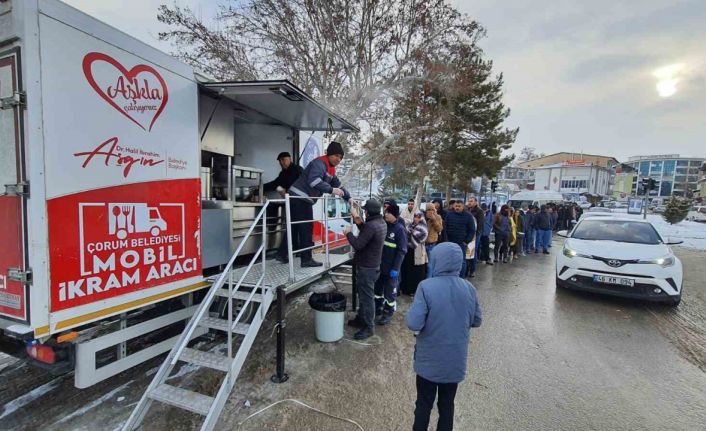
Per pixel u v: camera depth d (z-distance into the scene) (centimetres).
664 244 642
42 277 216
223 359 282
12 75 211
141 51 276
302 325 488
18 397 304
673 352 424
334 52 1344
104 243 251
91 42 240
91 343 261
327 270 435
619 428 283
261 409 295
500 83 1880
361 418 288
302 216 426
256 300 326
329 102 1350
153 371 349
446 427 244
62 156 225
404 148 1523
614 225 707
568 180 6525
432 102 1580
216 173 434
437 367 235
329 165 439
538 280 782
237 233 421
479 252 991
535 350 424
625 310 578
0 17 212
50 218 219
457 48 1434
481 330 484
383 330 475
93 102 242
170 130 303
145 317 317
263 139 561
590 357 408
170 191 304
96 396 307
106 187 252
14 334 213
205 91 372
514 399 321
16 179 214
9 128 213
